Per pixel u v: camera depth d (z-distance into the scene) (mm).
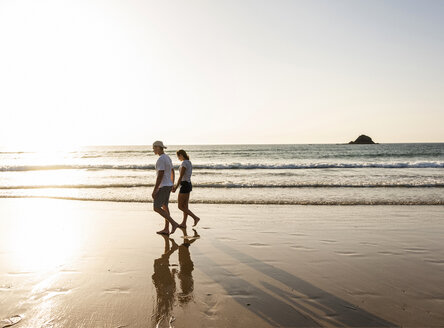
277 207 8594
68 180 15367
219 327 2602
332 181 14297
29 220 7098
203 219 7215
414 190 11531
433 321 2703
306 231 6105
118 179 15781
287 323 2670
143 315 2822
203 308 2965
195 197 10227
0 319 2736
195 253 4793
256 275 3863
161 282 3637
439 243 5289
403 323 2672
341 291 3363
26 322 2686
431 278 3752
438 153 49250
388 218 7207
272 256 4625
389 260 4434
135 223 6832
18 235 5816
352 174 17562
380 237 5664
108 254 4734
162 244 5289
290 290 3396
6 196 10555
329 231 6102
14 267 4137
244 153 55344
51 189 12203
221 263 4332
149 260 4465
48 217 7402
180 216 7562
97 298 3189
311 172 18984
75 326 2623
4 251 4844
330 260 4434
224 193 11102
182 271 4016
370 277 3785
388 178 15320
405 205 8781
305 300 3143
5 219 7195
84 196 10523
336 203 9031
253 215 7609
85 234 5914
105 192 11453
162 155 5875
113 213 7887
